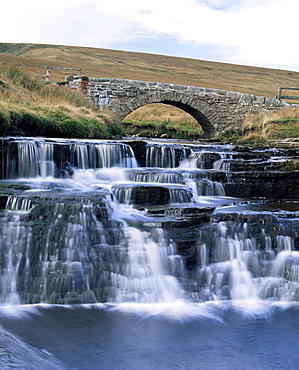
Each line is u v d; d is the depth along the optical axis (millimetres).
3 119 13938
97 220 9141
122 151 14469
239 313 8281
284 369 6582
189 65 75375
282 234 9750
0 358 6371
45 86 22812
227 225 9656
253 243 9531
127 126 32094
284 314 8266
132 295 8578
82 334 7258
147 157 15000
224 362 6691
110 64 66125
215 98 28953
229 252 9422
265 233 9695
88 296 8312
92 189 11266
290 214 10492
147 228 9344
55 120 17062
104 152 14117
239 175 13570
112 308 8211
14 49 74562
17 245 8750
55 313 7887
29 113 15812
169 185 12156
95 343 7020
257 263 9398
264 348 7109
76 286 8281
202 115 29047
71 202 9422
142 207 10688
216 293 8922
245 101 29531
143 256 8945
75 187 11516
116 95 26703
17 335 7098
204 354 6871
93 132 18656
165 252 9133
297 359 6852
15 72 21859
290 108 29156
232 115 29359
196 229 9617
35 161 12992
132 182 12750
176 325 7719
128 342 7098
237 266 9273
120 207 10656
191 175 13492
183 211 10305
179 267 9125
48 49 73875
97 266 8609
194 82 57188
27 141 12906
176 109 40406
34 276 8438
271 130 25297
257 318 8102
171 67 71062
